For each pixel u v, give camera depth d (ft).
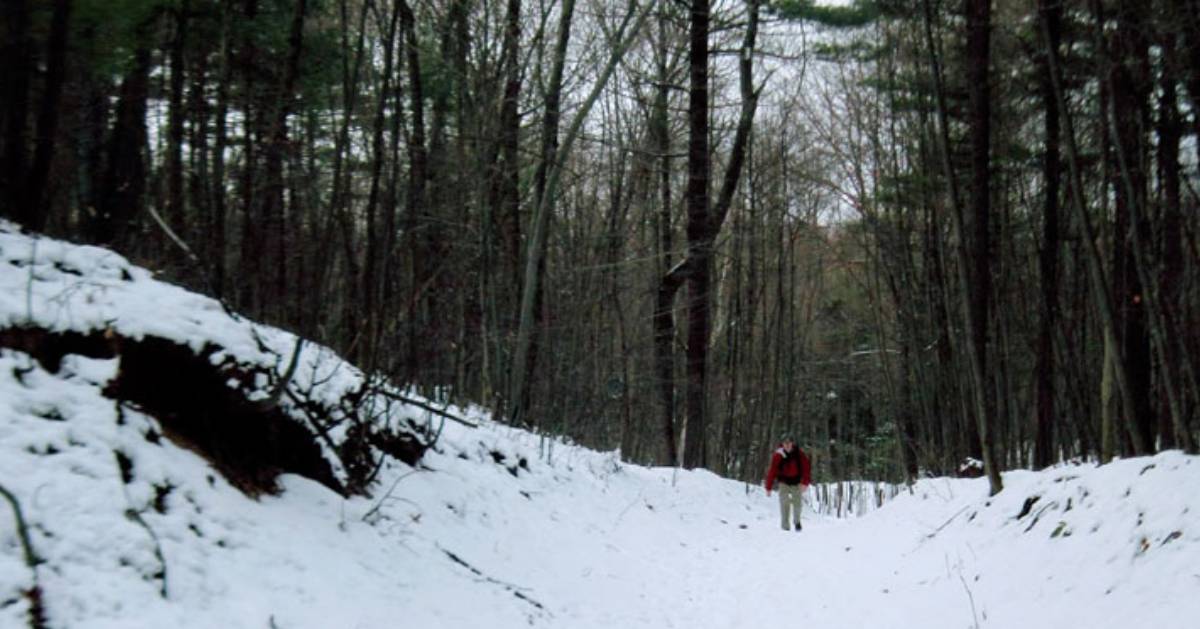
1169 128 27.20
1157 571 15.76
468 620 18.11
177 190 33.47
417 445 25.68
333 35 34.32
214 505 15.23
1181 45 23.59
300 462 19.65
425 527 21.74
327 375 22.16
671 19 60.13
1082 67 37.55
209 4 31.68
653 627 23.26
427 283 27.07
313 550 16.60
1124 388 23.72
